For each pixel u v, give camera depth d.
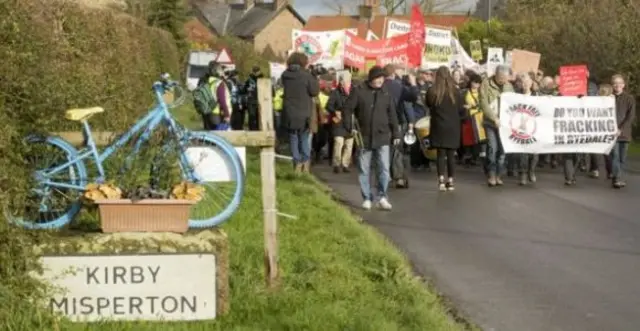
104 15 16.02
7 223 6.67
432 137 16.58
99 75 12.55
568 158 17.88
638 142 28.92
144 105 16.78
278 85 23.00
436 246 11.45
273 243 8.03
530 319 8.29
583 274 10.02
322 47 31.09
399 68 22.55
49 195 7.58
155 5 61.03
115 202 7.04
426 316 7.75
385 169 14.15
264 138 8.05
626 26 29.58
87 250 6.94
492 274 9.98
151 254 7.02
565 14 33.72
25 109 7.04
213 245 7.12
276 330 7.05
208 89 18.08
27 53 6.86
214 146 8.30
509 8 46.38
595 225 13.02
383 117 14.03
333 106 19.22
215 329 6.93
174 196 7.26
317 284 8.32
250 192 12.95
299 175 16.75
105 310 6.98
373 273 9.09
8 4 6.75
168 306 7.07
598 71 30.53
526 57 26.47
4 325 6.54
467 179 18.58
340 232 11.16
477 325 8.07
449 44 29.62
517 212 14.15
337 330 7.12
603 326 8.09
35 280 6.82
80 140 7.80
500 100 17.62
